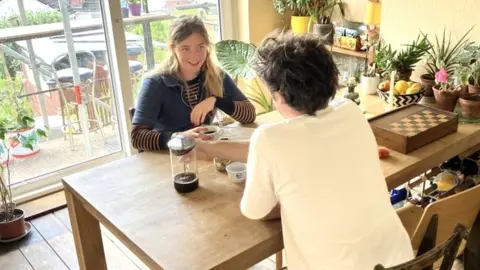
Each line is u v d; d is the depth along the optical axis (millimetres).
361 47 3232
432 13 2568
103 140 3406
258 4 3543
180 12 3443
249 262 1326
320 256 1256
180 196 1574
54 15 2982
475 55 2314
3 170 2766
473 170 2428
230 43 2836
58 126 3211
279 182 1258
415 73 2703
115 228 1422
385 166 1725
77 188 1649
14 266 2426
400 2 2691
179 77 2148
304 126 1270
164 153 1913
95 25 3127
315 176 1247
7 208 2629
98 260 1917
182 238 1353
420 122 1944
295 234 1278
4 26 2832
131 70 3316
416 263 1165
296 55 1252
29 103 3049
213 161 1809
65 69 3129
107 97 3336
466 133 1995
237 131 2035
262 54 1317
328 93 1279
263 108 3412
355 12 3318
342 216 1252
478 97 2168
